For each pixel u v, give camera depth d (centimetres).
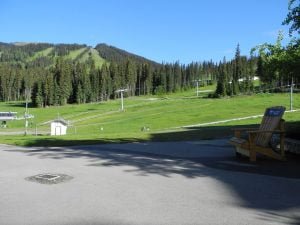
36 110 15038
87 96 17225
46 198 846
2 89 19475
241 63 18900
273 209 748
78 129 8144
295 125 2159
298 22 1446
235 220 683
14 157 1513
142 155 1522
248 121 6700
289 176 1049
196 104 12362
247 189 909
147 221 682
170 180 1014
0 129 9219
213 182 985
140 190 908
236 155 1434
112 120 10038
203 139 2303
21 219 702
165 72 19812
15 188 946
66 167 1240
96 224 668
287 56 1424
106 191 903
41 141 2295
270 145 1343
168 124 8131
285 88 13012
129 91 18688
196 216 708
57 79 16875
